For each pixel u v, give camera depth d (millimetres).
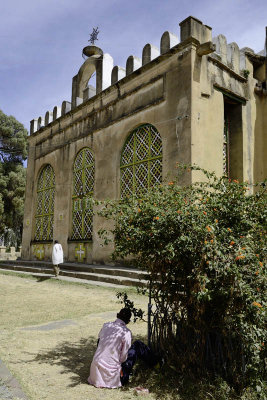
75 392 3318
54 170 15812
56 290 9094
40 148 17250
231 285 3172
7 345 4621
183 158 9445
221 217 3686
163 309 3875
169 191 4102
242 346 3146
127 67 12164
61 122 15695
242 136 11031
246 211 3703
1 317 6234
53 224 15289
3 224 29359
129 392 3361
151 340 4199
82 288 9172
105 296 7926
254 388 3061
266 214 3662
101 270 10633
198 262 3322
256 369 3006
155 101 10602
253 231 3637
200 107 9664
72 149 14656
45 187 16750
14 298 8078
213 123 9977
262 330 3090
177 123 9781
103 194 12477
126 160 11898
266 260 3502
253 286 3246
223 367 3402
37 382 3520
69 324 5715
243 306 3186
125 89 12000
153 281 4012
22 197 29328
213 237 3262
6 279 11766
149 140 10945
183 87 9758
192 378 3479
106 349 3559
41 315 6348
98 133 13156
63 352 4434
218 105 10273
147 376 3664
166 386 3422
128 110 11758
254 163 11320
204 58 9977
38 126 18062
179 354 3732
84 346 4664
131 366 3600
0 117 30625
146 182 10922
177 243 3361
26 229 17516
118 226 4047
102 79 13422
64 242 14336
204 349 3562
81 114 14320
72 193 14508
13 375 3596
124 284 9078
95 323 5742
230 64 11086
